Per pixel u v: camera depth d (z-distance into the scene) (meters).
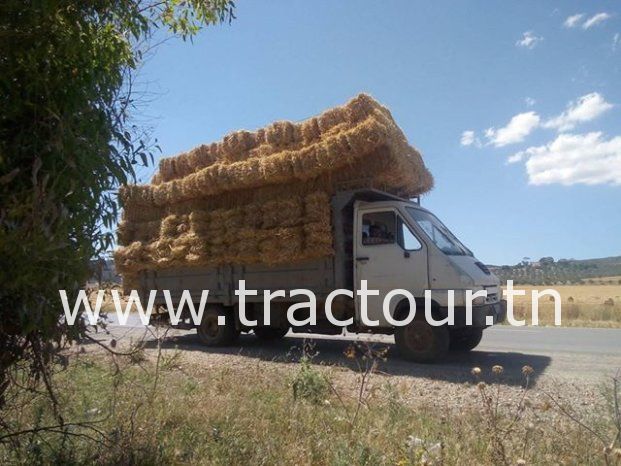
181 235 10.95
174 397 5.47
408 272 8.57
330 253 9.03
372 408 5.39
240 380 6.60
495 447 3.76
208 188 10.34
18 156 3.07
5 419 3.99
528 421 4.49
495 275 9.32
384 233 8.89
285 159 9.27
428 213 9.48
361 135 8.55
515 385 7.05
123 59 3.65
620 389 6.29
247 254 9.80
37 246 2.62
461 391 6.73
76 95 3.21
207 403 5.25
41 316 2.93
